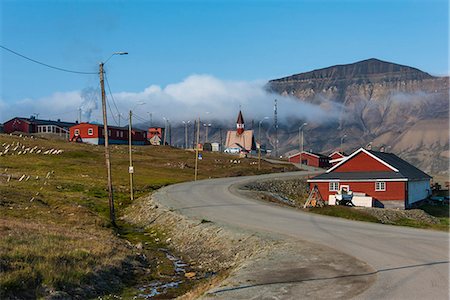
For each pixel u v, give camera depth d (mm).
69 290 15203
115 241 25250
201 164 93625
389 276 14352
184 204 39156
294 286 13648
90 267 17578
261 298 12586
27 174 58906
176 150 117750
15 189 42906
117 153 96938
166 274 20109
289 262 17031
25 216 31078
